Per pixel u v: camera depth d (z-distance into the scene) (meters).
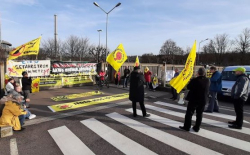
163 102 8.16
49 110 6.48
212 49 58.22
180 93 7.88
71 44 37.84
